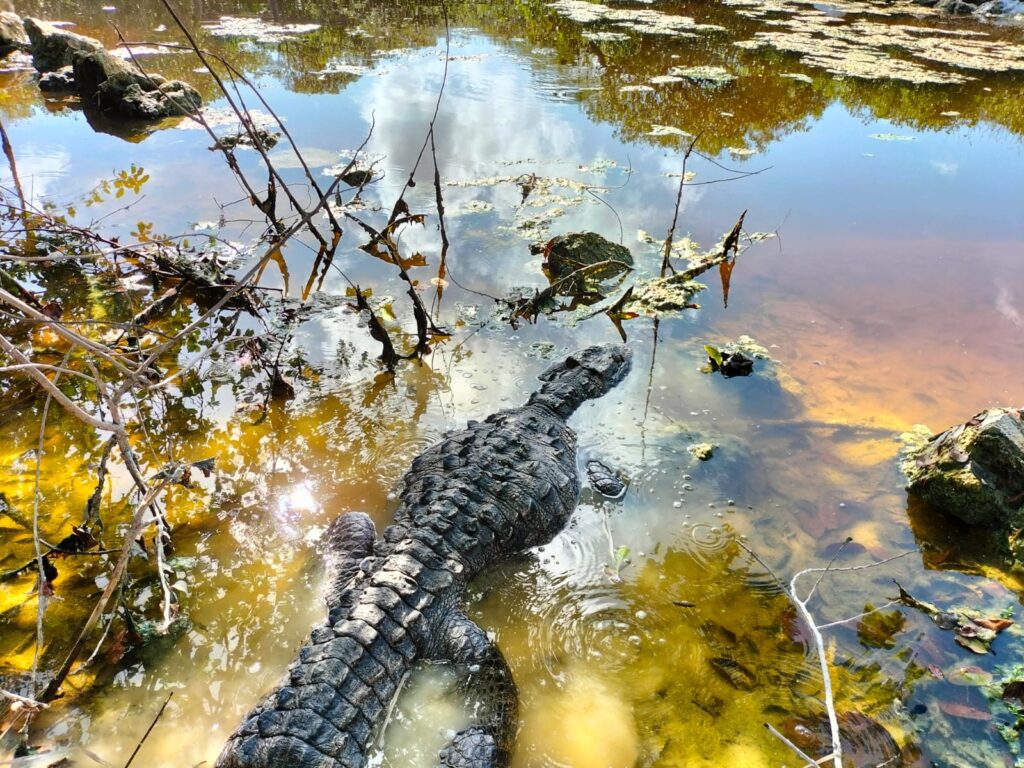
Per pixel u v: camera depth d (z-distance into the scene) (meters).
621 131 3.58
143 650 1.38
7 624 1.41
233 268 2.54
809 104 3.90
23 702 1.13
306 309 2.39
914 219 2.82
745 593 1.55
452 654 1.43
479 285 2.52
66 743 1.23
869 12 5.99
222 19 5.32
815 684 1.37
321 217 2.86
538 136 3.54
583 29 5.24
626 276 2.58
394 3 5.98
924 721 1.30
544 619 1.53
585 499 1.80
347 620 1.37
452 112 3.77
